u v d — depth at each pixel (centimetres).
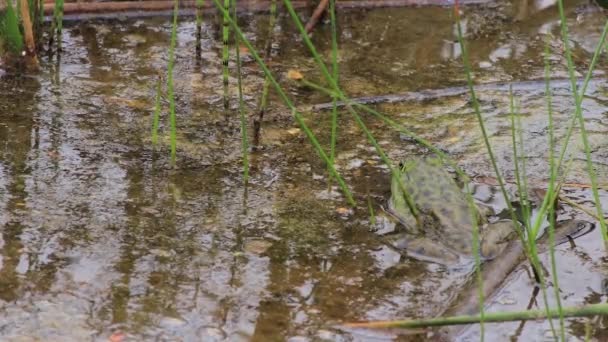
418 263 471
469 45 793
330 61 750
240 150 591
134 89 674
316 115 650
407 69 741
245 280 449
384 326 410
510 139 615
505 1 898
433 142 612
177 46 759
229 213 512
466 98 686
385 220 514
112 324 409
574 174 566
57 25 714
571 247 487
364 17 850
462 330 413
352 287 447
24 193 518
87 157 568
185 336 404
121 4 815
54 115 625
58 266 451
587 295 443
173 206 516
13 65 688
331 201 534
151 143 593
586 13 867
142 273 450
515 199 537
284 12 844
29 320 409
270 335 407
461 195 529
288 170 569
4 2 673
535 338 409
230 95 673
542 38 809
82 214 501
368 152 598
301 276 455
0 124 606
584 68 745
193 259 465
